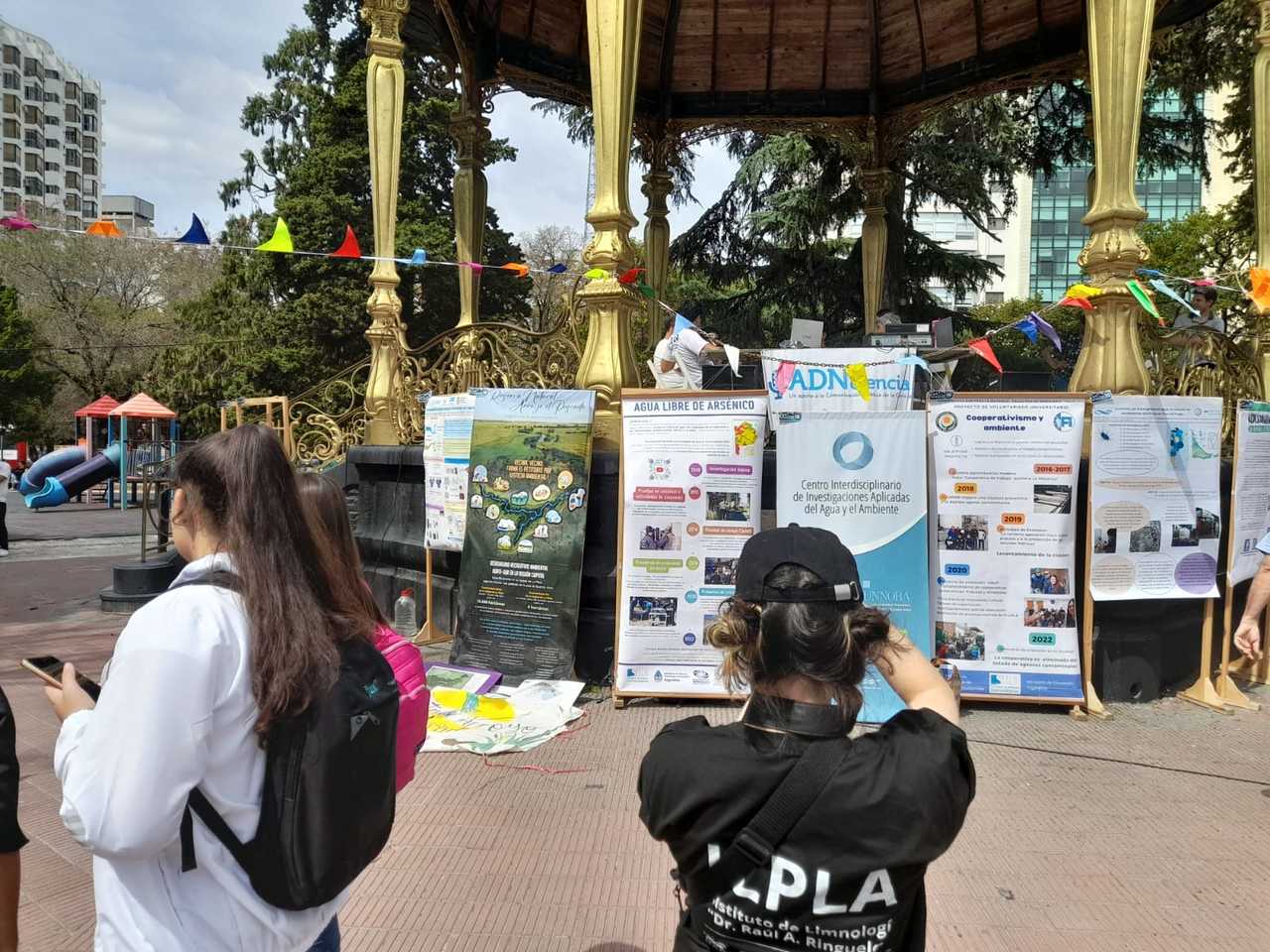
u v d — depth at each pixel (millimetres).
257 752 1454
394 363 7973
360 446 8117
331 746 1450
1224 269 19484
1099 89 5945
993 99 16562
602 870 3510
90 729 1351
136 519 22625
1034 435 5477
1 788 1692
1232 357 7098
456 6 9266
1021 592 5504
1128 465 5547
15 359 30141
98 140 142000
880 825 1275
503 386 7418
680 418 5629
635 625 5645
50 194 133750
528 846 3723
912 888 1318
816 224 17328
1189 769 4684
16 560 13789
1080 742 5086
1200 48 15195
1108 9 5852
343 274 25766
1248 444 5914
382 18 7641
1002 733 5230
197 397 29031
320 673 1462
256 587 1479
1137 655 5812
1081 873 3527
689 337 6895
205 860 1405
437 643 6926
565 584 5859
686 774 1345
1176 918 3180
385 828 1565
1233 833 3900
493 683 5738
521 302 27609
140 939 1374
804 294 18203
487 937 3008
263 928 1446
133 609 9125
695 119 11969
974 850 3732
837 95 11828
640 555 5656
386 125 7730
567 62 10648
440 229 25719
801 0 10781
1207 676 5820
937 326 7574
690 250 19078
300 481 1999
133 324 36500
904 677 1553
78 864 3600
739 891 1310
